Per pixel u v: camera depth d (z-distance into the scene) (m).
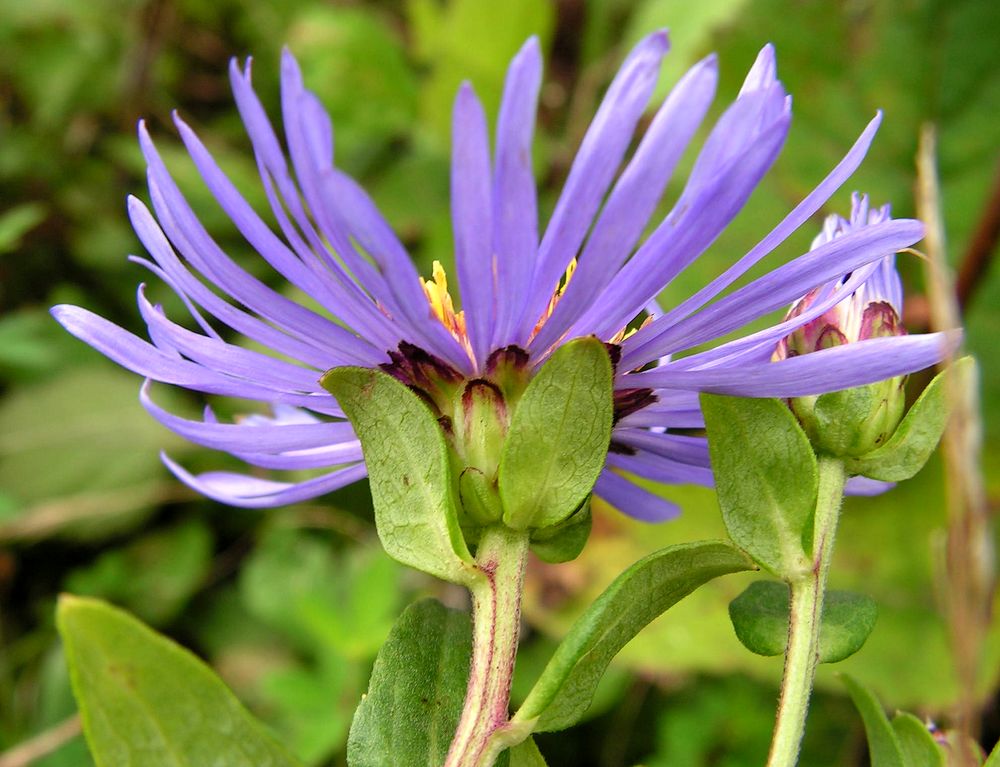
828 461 0.07
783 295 0.07
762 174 0.06
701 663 0.14
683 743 0.14
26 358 0.16
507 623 0.07
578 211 0.06
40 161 0.21
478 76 0.20
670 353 0.07
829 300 0.07
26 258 0.20
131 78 0.22
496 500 0.07
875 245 0.07
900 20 0.18
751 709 0.14
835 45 0.18
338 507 0.17
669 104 0.06
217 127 0.22
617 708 0.15
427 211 0.20
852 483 0.08
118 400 0.19
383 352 0.07
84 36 0.22
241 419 0.09
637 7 0.22
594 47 0.22
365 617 0.14
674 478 0.08
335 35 0.21
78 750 0.14
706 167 0.06
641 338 0.07
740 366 0.07
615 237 0.06
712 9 0.18
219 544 0.18
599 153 0.06
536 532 0.07
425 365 0.07
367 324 0.07
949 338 0.07
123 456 0.18
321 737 0.13
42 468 0.18
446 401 0.07
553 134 0.22
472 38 0.20
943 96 0.17
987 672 0.13
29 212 0.14
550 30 0.21
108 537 0.18
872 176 0.18
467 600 0.16
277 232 0.20
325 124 0.06
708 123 0.17
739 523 0.07
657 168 0.06
